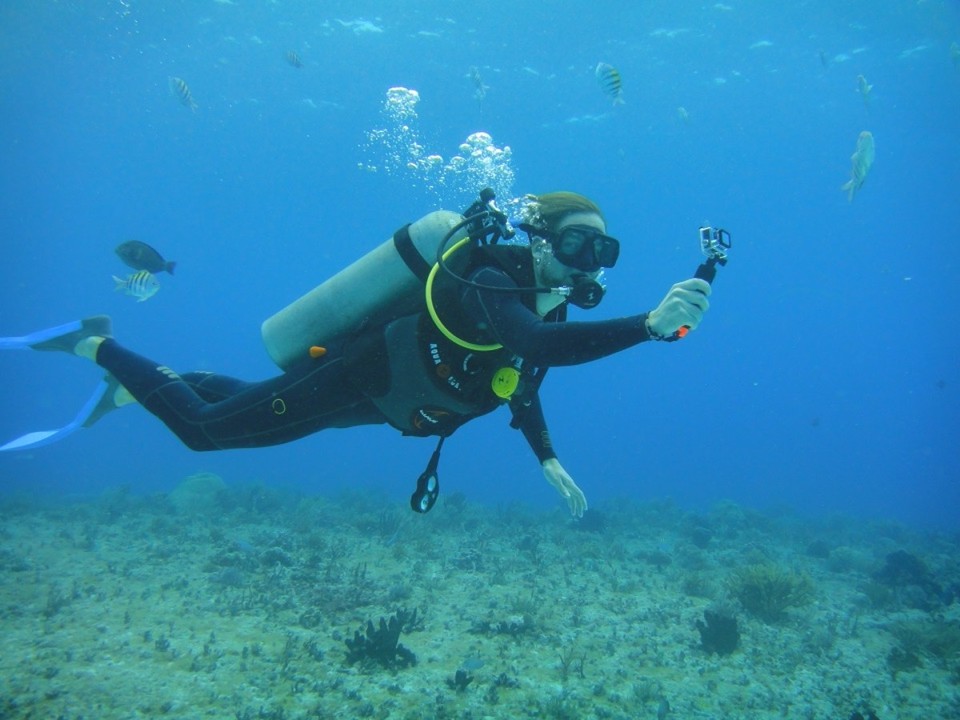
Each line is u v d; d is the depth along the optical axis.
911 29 28.16
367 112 37.72
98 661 5.64
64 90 37.25
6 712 4.57
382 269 3.09
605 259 2.52
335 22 28.05
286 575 9.48
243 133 42.34
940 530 25.31
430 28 28.16
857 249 81.75
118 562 10.01
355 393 3.16
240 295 133.75
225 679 5.41
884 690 6.48
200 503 16.42
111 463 51.06
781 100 35.75
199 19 28.22
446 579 10.09
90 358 3.81
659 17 26.94
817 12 26.64
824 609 9.81
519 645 6.95
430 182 46.59
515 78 32.62
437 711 5.04
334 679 5.53
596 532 16.73
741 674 6.62
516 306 2.33
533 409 3.95
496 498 35.22
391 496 26.11
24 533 12.15
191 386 3.90
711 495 46.12
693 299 1.69
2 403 109.12
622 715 5.28
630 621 8.31
